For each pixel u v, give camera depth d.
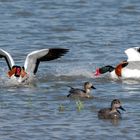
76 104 18.72
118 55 26.03
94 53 26.36
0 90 20.61
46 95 19.88
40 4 36.66
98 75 22.92
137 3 36.75
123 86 21.30
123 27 31.42
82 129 16.53
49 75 22.72
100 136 16.03
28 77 21.73
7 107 18.50
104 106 18.47
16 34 29.91
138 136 16.03
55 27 31.42
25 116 17.62
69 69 23.70
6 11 35.03
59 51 22.08
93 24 32.09
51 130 16.48
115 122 17.05
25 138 15.90
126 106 18.59
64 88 20.91
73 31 30.64
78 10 35.25
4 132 16.34
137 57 23.48
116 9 35.53
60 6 36.22
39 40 28.84
